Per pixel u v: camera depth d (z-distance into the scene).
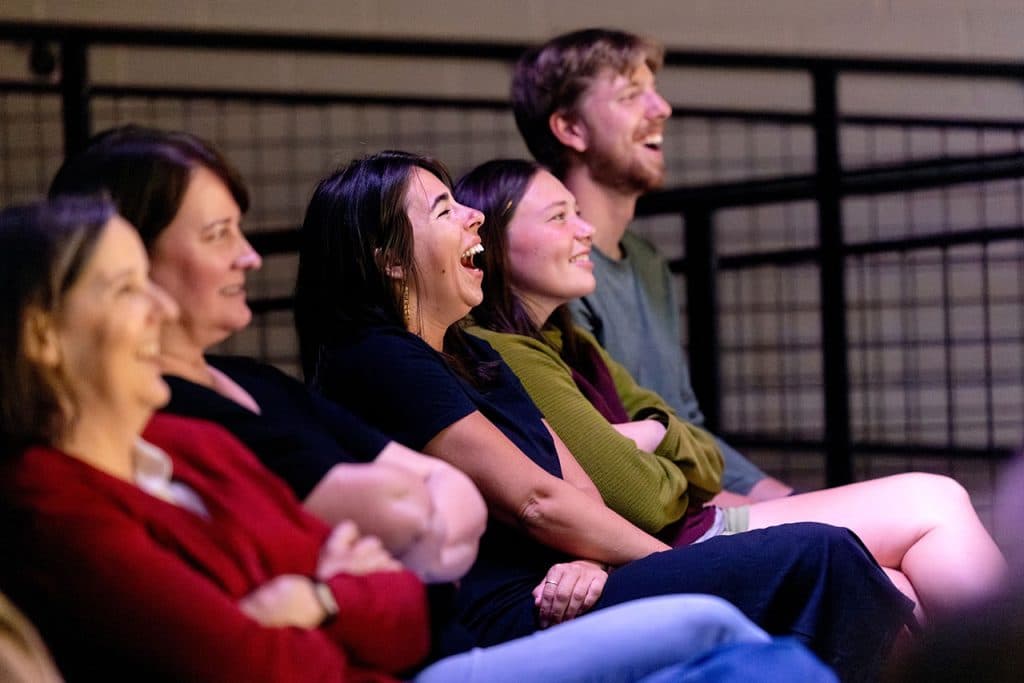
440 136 12.44
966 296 12.52
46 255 3.32
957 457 9.03
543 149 7.33
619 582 4.77
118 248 3.39
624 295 7.18
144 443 3.51
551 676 3.84
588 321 6.95
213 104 11.97
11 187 11.43
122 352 3.36
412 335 4.89
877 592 4.62
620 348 7.04
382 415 4.79
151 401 3.44
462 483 4.05
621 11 12.79
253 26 12.08
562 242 5.88
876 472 10.23
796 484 11.03
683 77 12.81
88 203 3.44
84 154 3.75
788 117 10.71
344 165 5.14
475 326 5.85
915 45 12.72
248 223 12.12
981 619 2.55
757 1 12.85
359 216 4.93
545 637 3.93
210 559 3.43
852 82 12.70
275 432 3.84
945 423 12.48
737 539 4.73
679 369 7.39
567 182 7.29
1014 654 2.48
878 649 4.59
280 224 12.16
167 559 3.29
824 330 7.94
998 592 2.57
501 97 12.48
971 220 12.61
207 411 3.75
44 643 3.27
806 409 12.65
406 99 10.01
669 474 5.63
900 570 5.70
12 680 3.15
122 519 3.27
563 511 4.93
